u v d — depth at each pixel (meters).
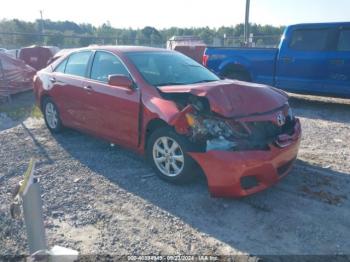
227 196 3.79
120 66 4.95
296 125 4.48
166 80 4.75
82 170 4.79
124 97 4.68
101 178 4.54
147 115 4.36
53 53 15.76
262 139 3.91
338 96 8.56
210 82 4.78
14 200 2.47
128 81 4.55
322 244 3.21
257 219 3.61
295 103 9.84
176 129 3.93
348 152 5.64
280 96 4.57
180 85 4.57
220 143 3.73
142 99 4.46
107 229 3.44
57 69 6.19
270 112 4.10
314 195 4.11
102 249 3.14
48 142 6.01
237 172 3.63
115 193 4.14
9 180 4.51
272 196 4.08
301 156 5.43
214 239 3.28
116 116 4.85
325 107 9.28
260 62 9.38
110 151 5.50
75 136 6.32
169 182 4.33
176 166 4.20
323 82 8.58
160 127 4.32
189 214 3.69
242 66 9.60
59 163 5.05
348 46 8.16
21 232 3.38
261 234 3.36
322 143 6.14
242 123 3.85
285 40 8.99
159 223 3.53
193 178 4.25
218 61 9.99
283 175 4.11
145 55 5.14
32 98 10.86
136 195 4.09
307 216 3.66
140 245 3.20
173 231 3.40
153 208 3.81
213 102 3.89
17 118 7.89
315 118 8.06
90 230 3.42
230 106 3.92
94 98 5.16
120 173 4.68
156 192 4.15
